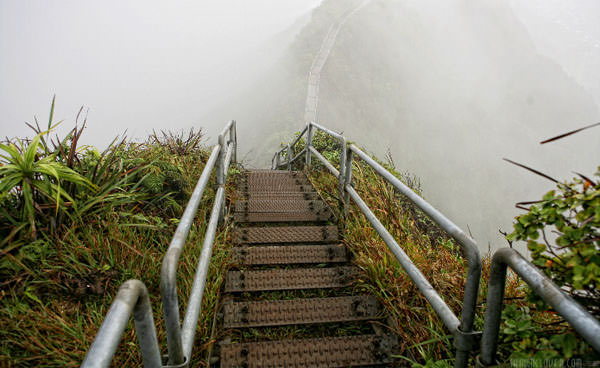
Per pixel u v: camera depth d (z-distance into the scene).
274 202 3.66
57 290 1.82
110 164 2.54
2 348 1.48
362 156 2.63
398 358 1.94
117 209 2.44
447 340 1.79
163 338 1.74
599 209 1.03
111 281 1.95
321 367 1.87
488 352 1.28
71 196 2.25
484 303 2.10
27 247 1.82
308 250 2.79
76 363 1.48
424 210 1.65
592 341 0.83
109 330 0.80
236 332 2.09
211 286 2.23
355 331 2.15
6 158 1.94
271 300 2.34
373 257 2.53
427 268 2.38
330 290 2.46
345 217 3.12
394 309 2.14
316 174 5.07
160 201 2.78
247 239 2.99
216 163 2.86
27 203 1.88
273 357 1.88
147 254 2.13
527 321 1.26
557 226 1.16
